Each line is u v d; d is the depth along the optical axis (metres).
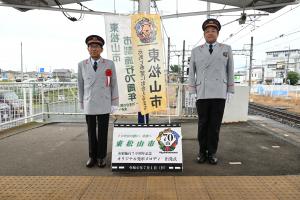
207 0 8.00
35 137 5.96
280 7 8.22
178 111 8.23
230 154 4.77
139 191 3.27
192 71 4.40
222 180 3.57
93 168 4.08
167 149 3.94
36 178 3.65
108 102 4.18
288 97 29.55
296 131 7.43
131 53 4.81
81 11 7.84
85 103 4.17
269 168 4.07
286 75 58.22
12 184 3.46
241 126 7.40
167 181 3.55
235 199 3.07
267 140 5.82
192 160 4.45
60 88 8.27
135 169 3.89
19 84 7.16
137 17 4.38
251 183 3.48
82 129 6.80
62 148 5.11
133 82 4.84
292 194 3.19
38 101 7.90
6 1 7.56
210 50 4.22
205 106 4.26
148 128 4.04
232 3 8.06
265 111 18.36
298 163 4.29
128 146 3.98
